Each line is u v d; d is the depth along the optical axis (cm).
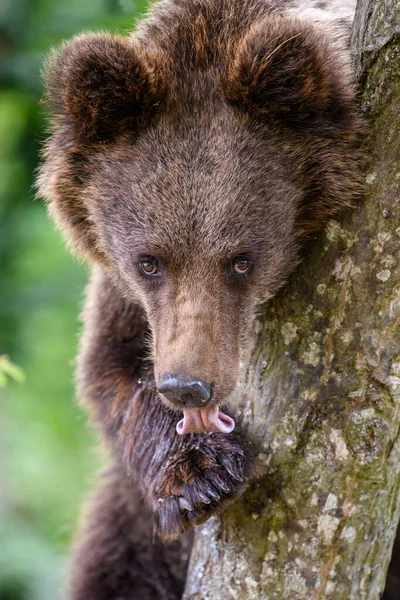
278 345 852
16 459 2145
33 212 1955
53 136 977
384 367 804
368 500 836
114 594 1252
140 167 882
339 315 812
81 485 2127
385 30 785
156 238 866
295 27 843
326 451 830
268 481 855
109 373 1084
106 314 1096
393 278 789
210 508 879
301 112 867
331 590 852
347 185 819
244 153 866
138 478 1013
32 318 2097
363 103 827
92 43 874
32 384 2250
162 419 1002
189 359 822
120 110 884
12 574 1833
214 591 888
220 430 839
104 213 923
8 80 1700
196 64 906
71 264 2030
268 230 871
